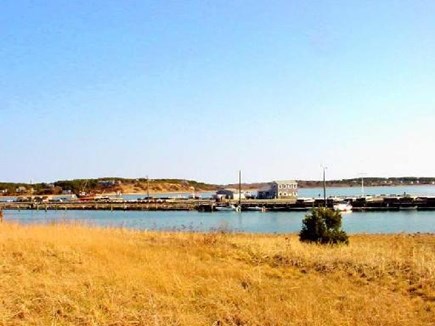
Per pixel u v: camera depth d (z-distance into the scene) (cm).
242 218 9212
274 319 1105
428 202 10375
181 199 15712
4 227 2217
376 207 10369
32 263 1521
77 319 1052
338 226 2784
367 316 1155
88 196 18450
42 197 17900
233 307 1197
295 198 14988
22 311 1059
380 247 2712
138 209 12331
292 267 1783
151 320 1054
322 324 1086
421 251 2405
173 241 2386
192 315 1114
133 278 1378
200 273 1566
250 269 1692
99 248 1798
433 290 1454
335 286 1478
